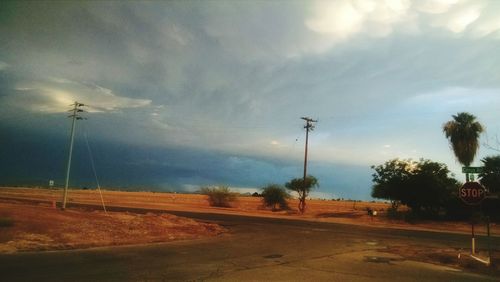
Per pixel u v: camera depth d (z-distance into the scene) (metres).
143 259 14.17
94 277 10.85
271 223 35.78
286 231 28.58
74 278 10.62
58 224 20.47
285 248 19.25
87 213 26.84
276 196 63.16
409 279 12.44
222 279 11.30
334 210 64.62
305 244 21.27
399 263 15.75
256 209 63.50
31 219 20.56
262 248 18.88
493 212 43.75
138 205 55.19
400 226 39.31
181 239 21.23
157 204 61.84
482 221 43.12
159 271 12.06
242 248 18.56
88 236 18.94
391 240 25.20
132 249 16.66
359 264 15.15
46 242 16.66
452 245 23.19
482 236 30.34
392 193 47.12
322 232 29.05
